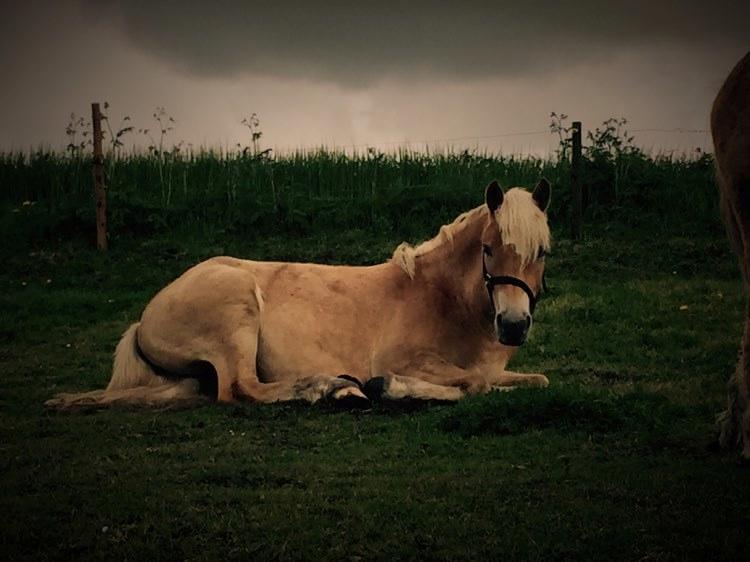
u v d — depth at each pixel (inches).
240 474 226.8
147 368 321.1
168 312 312.0
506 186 781.3
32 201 814.5
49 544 186.7
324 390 295.0
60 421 292.0
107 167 841.5
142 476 229.9
